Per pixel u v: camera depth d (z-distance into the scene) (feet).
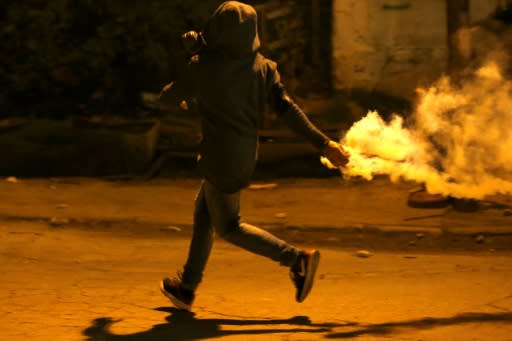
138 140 44.42
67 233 33.01
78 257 29.22
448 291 23.91
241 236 20.36
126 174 44.19
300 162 43.88
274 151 44.45
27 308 22.08
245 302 22.80
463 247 31.32
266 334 19.65
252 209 37.40
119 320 20.92
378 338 19.25
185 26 58.80
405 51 56.59
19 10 56.34
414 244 31.86
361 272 26.78
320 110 55.36
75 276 26.21
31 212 35.88
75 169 43.96
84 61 54.39
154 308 22.15
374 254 29.91
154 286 24.80
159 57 55.52
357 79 57.16
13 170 43.75
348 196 39.34
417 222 34.42
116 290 24.23
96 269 27.35
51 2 56.75
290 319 21.01
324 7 61.36
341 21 57.16
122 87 55.16
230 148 19.65
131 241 31.99
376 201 38.32
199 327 20.26
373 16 56.75
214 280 25.63
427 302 22.63
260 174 43.73
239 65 19.66
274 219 35.35
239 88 19.65
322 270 27.12
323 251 30.37
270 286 24.79
